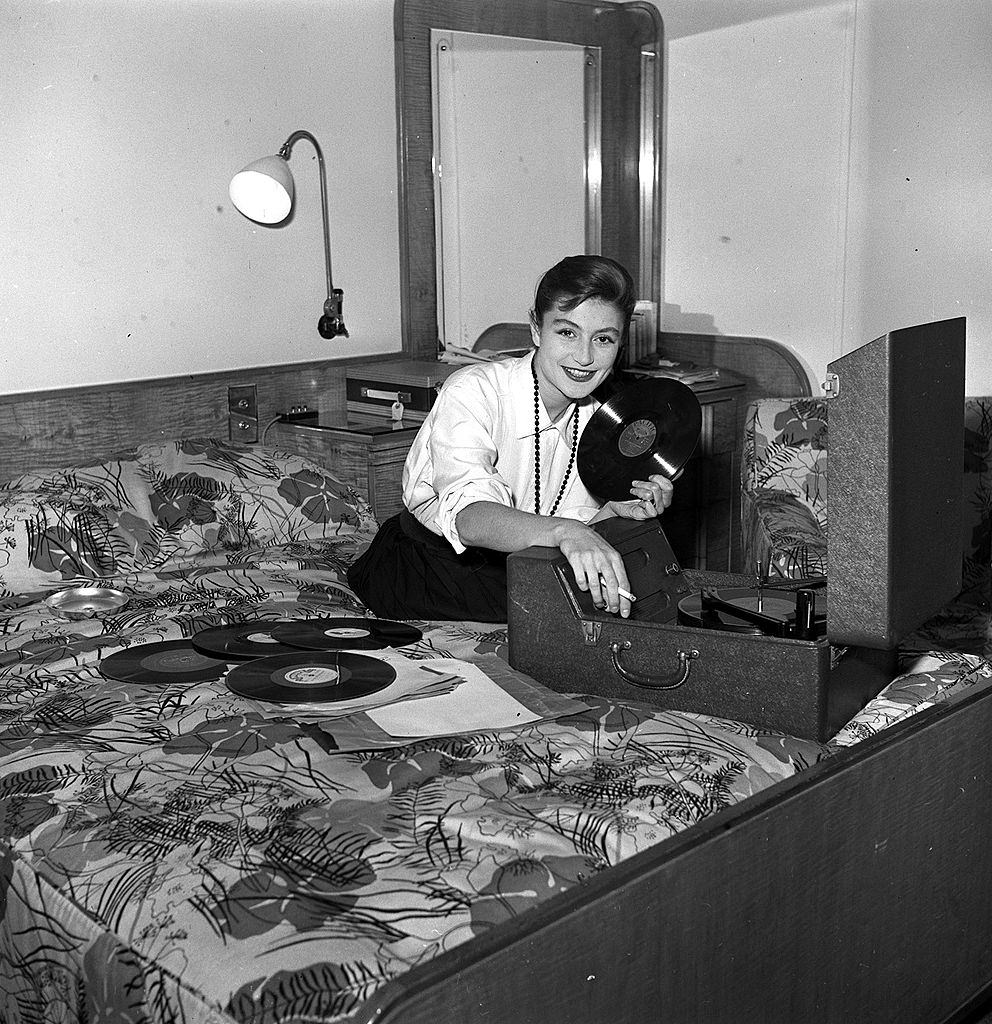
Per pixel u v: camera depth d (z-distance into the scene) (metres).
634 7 4.70
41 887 1.59
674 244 4.95
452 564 2.60
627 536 2.29
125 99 3.50
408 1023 1.20
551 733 1.89
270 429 3.85
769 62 4.54
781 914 1.63
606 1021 1.41
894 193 4.30
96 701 2.11
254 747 1.87
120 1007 1.42
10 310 3.38
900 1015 1.94
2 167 3.30
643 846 1.56
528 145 4.53
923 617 1.93
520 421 2.57
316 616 2.68
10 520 2.91
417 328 4.30
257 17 3.74
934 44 4.11
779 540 3.35
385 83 4.09
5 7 3.25
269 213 3.79
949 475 1.99
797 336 4.65
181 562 3.06
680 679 1.98
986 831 2.04
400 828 1.61
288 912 1.43
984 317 4.14
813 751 1.85
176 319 3.71
